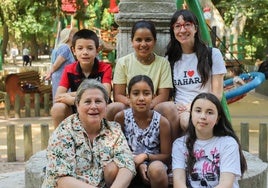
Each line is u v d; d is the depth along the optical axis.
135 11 4.69
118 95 4.26
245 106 15.31
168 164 3.91
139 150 3.88
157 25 4.67
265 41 22.25
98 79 4.21
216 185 3.50
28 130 8.16
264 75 12.70
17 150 9.02
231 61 15.62
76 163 3.38
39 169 4.51
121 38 4.77
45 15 14.34
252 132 10.66
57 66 6.65
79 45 4.11
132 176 3.47
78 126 3.42
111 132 3.51
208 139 3.57
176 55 4.29
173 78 4.29
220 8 22.09
